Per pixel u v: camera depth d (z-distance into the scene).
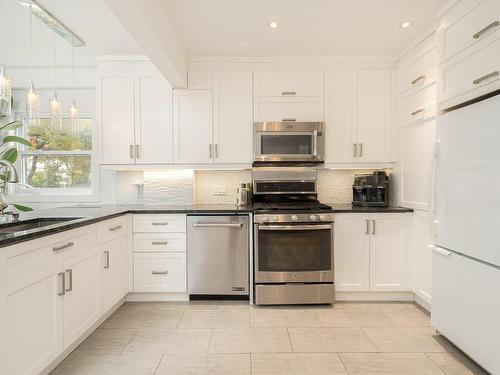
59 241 1.90
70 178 3.88
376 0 2.34
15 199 3.74
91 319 2.32
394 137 3.39
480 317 1.89
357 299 3.16
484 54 1.90
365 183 3.39
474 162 1.93
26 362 1.61
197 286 3.09
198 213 3.08
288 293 3.02
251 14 2.52
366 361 2.09
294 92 3.37
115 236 2.79
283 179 3.55
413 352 2.19
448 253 2.17
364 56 3.34
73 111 2.88
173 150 3.38
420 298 2.99
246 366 2.03
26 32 2.96
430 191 2.34
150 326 2.59
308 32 2.82
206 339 2.38
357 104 3.39
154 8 2.22
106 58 3.34
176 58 2.86
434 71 2.66
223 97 3.38
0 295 1.42
